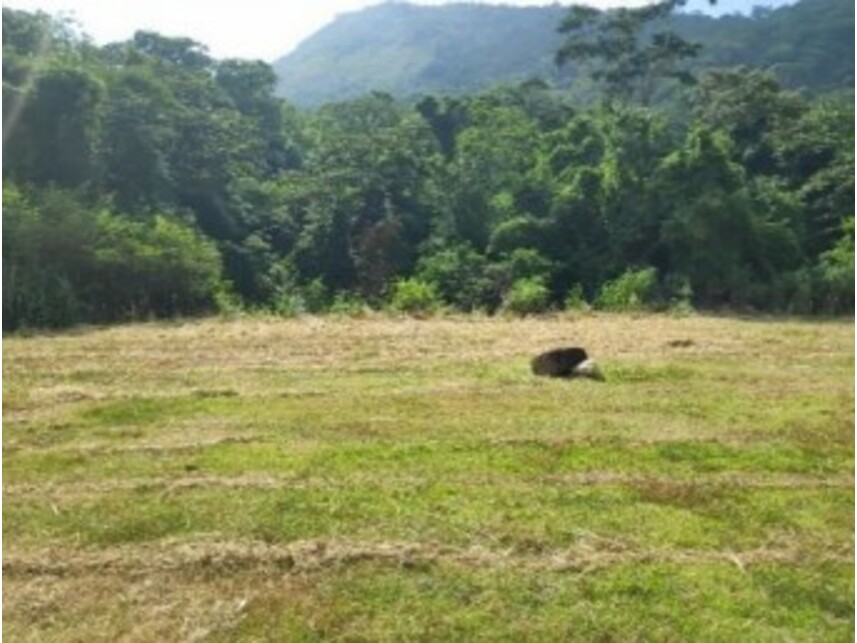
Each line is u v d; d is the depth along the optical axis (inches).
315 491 316.8
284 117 1897.1
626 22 1642.5
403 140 1374.3
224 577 254.5
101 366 545.0
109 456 361.1
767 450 374.6
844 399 470.9
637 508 305.1
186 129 1234.0
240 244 1212.5
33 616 233.8
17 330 721.0
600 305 983.0
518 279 1057.5
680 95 1729.8
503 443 378.0
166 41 1876.2
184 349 608.1
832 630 232.1
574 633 227.1
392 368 542.6
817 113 1358.3
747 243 1095.6
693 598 244.1
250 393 473.1
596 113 1409.9
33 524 287.6
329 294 1200.2
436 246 1237.7
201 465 348.2
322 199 1300.4
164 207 1124.5
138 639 223.0
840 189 1203.9
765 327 784.3
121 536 280.4
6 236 783.7
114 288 840.3
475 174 1282.0
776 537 284.7
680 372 535.5
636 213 1137.4
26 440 385.7
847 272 1035.3
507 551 269.7
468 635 226.1
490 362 562.3
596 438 386.6
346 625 230.1
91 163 1034.7
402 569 258.4
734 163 1189.7
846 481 339.6
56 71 1001.5
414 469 343.3
